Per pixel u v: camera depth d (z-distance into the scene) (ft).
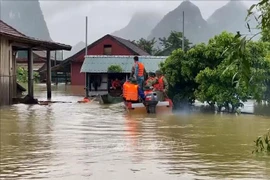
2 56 68.85
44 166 24.79
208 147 30.40
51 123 44.32
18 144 31.91
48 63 89.61
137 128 40.27
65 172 23.36
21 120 47.32
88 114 53.72
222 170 23.59
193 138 34.35
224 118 48.93
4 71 69.82
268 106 53.42
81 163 25.41
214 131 38.37
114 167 24.39
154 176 22.44
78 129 39.63
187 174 22.77
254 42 49.96
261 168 23.98
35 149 29.89
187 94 60.75
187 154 27.91
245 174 22.70
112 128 40.24
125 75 99.19
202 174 22.80
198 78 55.57
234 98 53.88
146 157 26.99
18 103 73.51
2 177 22.52
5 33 65.10
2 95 68.95
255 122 45.06
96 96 90.48
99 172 23.31
